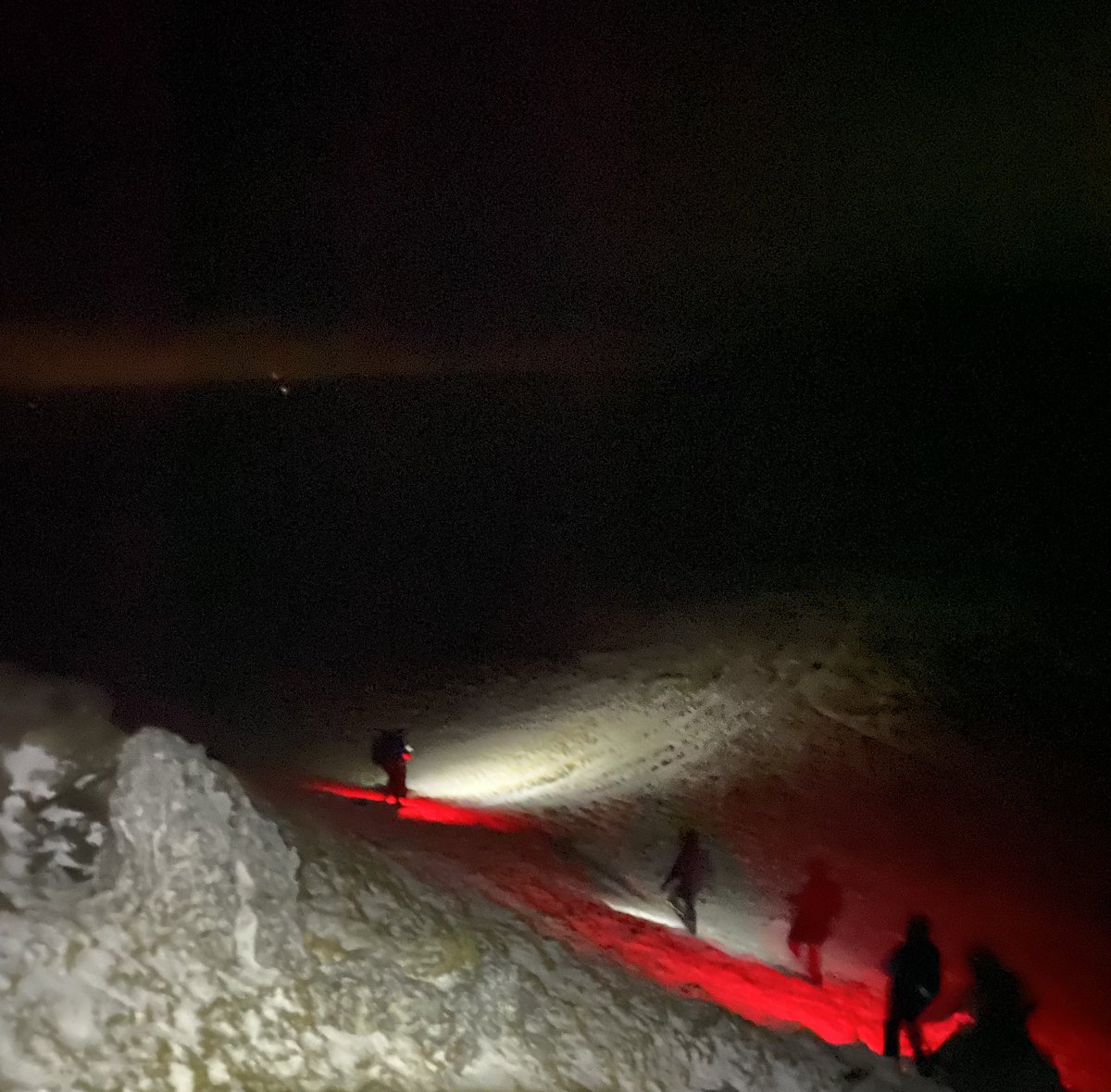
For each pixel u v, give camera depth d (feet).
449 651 105.50
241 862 20.56
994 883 56.29
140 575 118.83
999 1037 23.94
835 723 78.69
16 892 18.42
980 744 75.36
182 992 17.58
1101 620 103.76
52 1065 15.03
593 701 87.35
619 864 49.62
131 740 21.56
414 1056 18.71
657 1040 22.30
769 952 42.63
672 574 135.95
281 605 118.73
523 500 181.88
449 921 23.73
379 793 55.21
